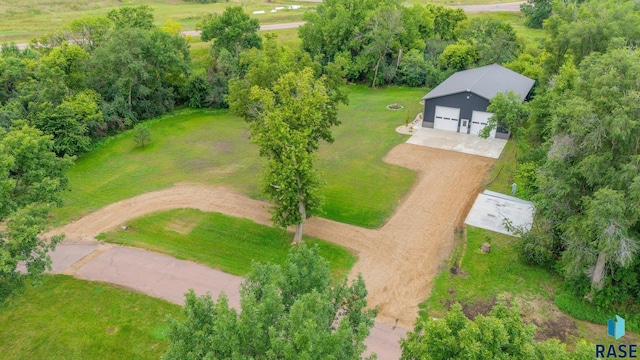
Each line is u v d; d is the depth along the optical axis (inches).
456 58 2282.2
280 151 974.4
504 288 895.1
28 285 896.9
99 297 874.1
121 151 1540.4
